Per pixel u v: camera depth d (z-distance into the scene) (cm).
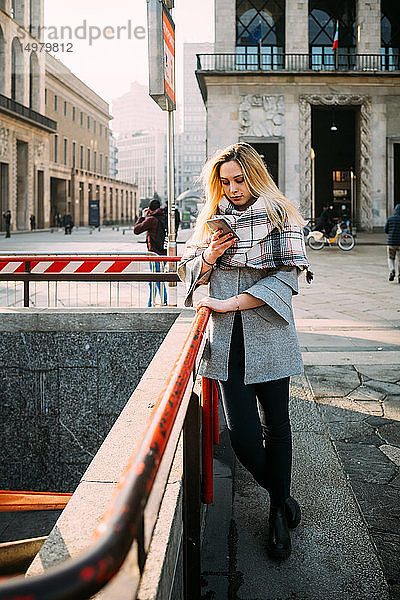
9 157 4550
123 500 84
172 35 849
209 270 247
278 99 2986
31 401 589
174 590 168
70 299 1059
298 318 877
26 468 599
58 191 6606
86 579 66
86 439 586
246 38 3259
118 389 574
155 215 1021
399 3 3347
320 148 3978
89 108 7675
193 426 218
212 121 2973
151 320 560
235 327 247
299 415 438
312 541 268
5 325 579
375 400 473
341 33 3319
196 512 220
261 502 312
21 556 222
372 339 710
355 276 1453
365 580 238
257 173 241
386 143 3094
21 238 3522
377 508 299
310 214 3025
